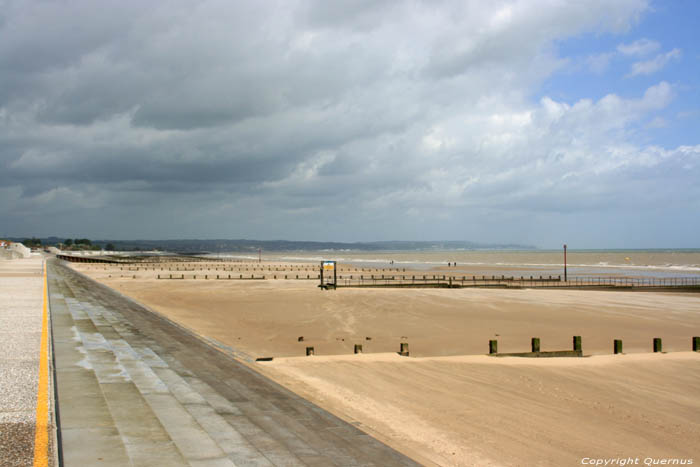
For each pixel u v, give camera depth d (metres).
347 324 32.81
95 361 11.16
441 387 13.90
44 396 8.07
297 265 146.25
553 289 64.19
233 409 8.51
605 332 30.28
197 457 6.14
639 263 172.38
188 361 12.30
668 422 12.34
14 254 96.94
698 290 62.69
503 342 27.02
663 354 20.25
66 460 5.69
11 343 12.61
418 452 8.53
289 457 6.49
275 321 33.81
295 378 13.33
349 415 10.29
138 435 6.70
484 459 8.64
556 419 11.86
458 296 51.56
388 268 132.62
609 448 10.20
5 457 5.63
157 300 45.66
